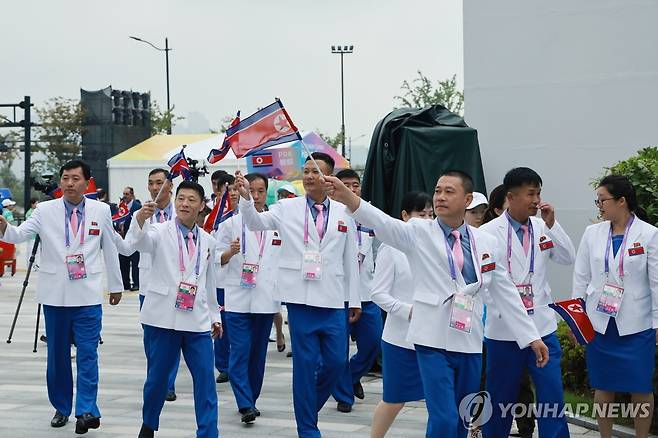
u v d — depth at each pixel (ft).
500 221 21.93
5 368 36.47
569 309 21.76
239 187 24.53
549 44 35.65
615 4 34.30
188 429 26.09
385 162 34.14
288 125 24.75
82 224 26.23
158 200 27.63
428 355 18.08
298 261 24.21
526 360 21.31
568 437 21.15
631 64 34.17
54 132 145.38
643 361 21.85
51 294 25.84
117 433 25.61
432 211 23.76
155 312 23.04
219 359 33.65
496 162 36.94
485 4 36.99
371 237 29.89
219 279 31.42
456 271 18.13
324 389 24.47
